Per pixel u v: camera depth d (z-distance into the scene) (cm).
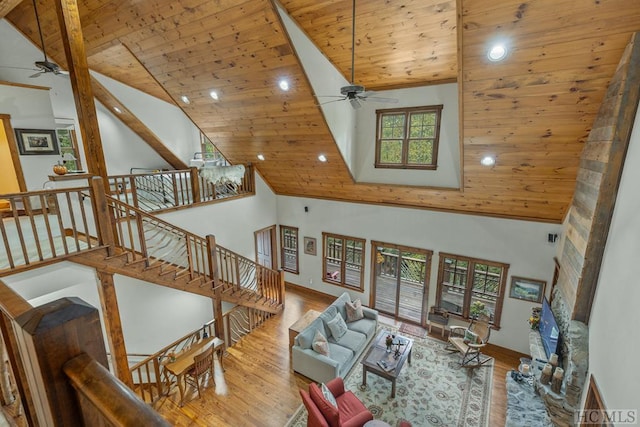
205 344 512
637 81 280
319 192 779
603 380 271
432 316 643
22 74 580
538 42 305
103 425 85
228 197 711
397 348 510
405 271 718
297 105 502
